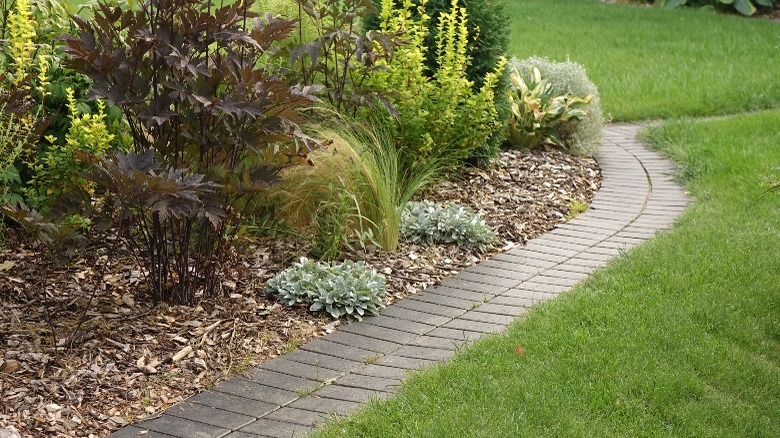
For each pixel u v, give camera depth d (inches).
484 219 272.8
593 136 359.6
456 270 236.1
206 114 188.4
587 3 810.8
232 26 188.5
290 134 192.5
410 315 205.6
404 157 284.0
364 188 245.3
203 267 206.7
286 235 244.1
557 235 264.5
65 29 242.7
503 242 258.7
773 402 166.9
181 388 169.0
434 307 210.2
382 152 260.1
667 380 168.4
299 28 285.0
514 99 355.9
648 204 295.0
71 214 186.9
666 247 240.8
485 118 295.3
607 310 198.5
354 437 148.3
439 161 298.4
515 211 282.8
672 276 217.9
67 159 213.2
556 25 686.5
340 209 233.1
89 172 184.7
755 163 322.7
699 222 264.5
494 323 199.3
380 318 204.2
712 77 504.4
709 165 325.7
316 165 244.1
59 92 229.6
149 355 178.5
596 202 298.0
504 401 159.0
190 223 196.7
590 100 359.3
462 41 294.5
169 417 157.9
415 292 220.4
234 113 186.9
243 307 203.6
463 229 251.3
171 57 177.9
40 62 218.5
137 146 191.5
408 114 282.5
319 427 153.8
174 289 201.5
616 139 390.6
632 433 152.5
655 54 575.8
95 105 240.1
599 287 215.2
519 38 628.1
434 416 153.4
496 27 322.7
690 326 192.1
